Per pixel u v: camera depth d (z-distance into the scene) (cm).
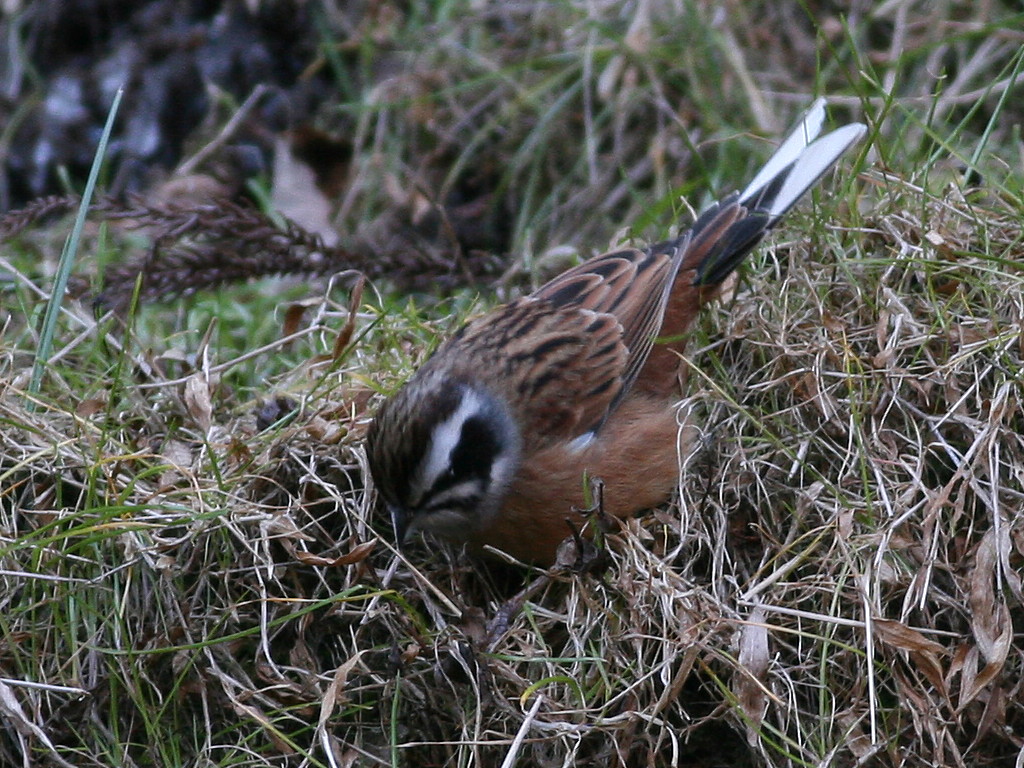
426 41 1570
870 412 981
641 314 1041
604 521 948
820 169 1099
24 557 950
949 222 1095
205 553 953
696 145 1437
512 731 908
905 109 1216
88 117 1614
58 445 987
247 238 1308
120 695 940
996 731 896
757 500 970
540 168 1498
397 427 927
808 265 1084
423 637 912
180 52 1630
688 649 877
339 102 1593
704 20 1484
